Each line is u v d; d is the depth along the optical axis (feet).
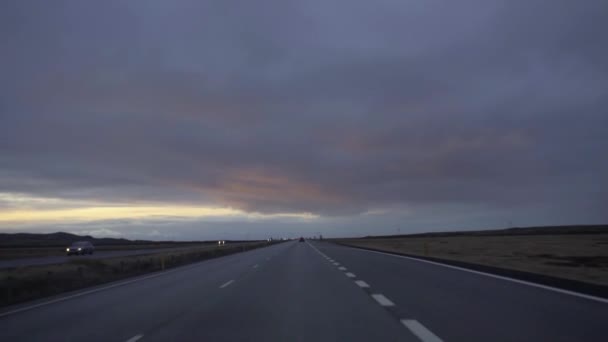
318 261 119.03
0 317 42.93
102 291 63.67
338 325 34.01
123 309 44.98
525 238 309.63
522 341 27.61
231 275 83.35
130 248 336.29
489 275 70.54
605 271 68.95
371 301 45.57
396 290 53.72
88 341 30.83
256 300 48.67
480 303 42.39
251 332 32.45
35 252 251.39
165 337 31.40
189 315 40.01
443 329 31.45
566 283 51.01
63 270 89.30
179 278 81.82
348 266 96.73
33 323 38.70
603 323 32.40
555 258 111.55
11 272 84.99
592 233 373.61
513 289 51.85
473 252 151.23
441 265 96.27
